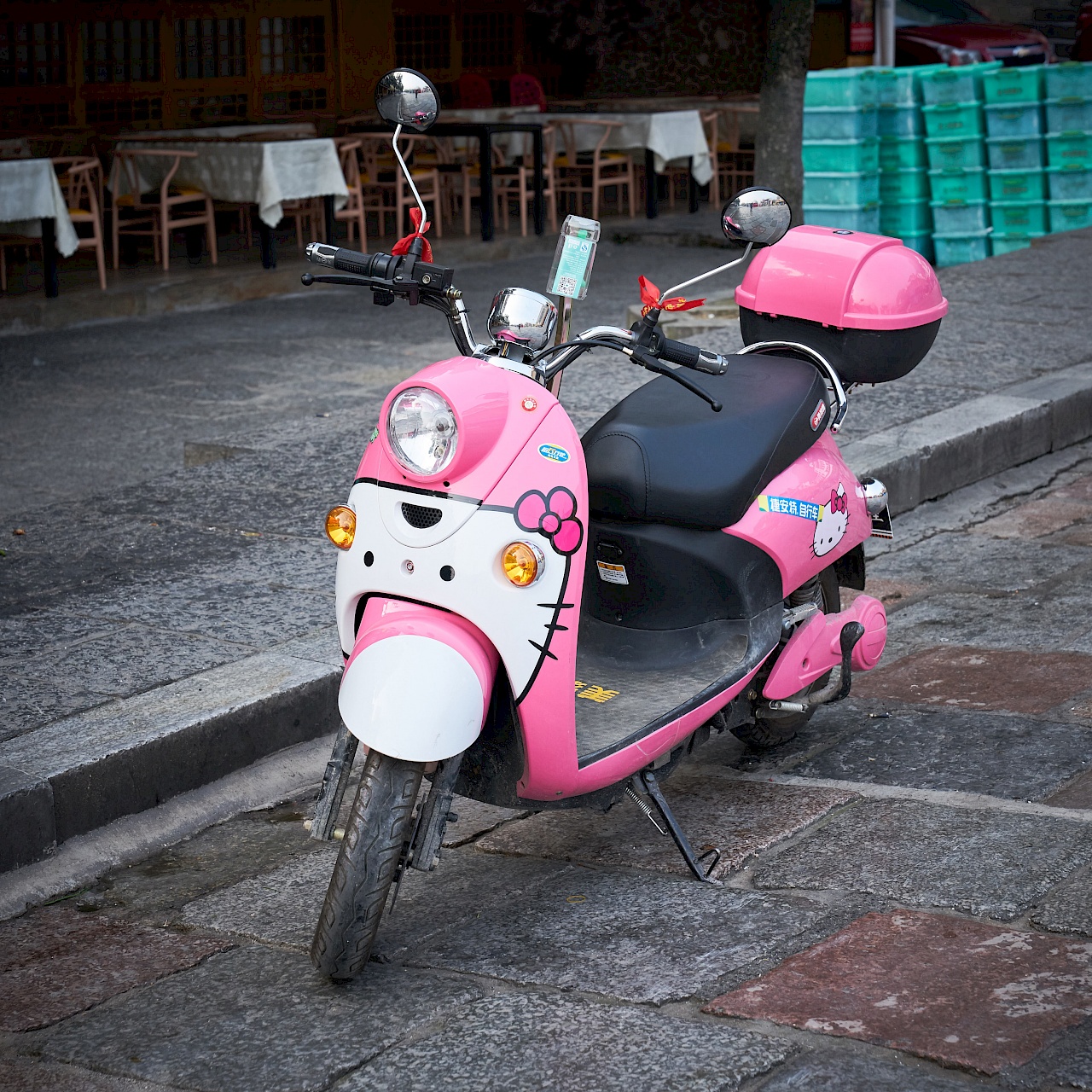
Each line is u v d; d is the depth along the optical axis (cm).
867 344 388
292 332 1115
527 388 300
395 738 279
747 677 352
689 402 364
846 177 1207
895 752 401
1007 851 338
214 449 673
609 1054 270
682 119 1581
